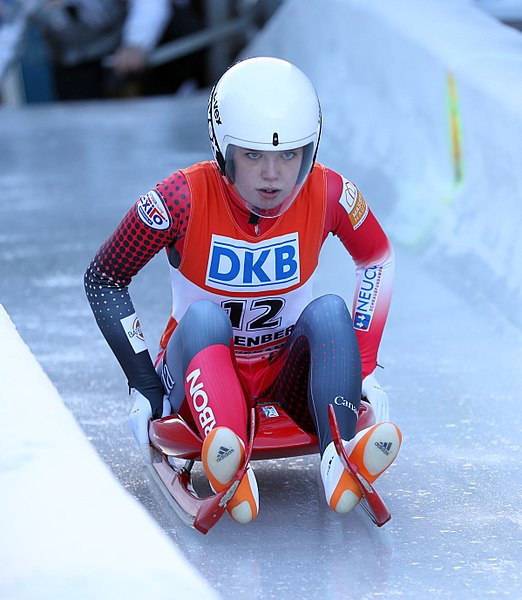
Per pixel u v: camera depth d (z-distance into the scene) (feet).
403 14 79.51
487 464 36.83
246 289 34.99
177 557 21.89
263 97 32.01
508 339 49.65
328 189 35.17
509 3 90.74
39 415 26.50
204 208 34.01
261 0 152.66
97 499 22.99
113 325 34.83
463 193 62.75
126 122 120.16
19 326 54.95
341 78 91.20
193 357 31.99
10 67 137.59
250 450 29.66
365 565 29.60
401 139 74.43
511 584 28.43
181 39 140.97
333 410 30.76
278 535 31.63
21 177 94.68
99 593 19.66
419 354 48.78
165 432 32.78
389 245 36.63
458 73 64.59
